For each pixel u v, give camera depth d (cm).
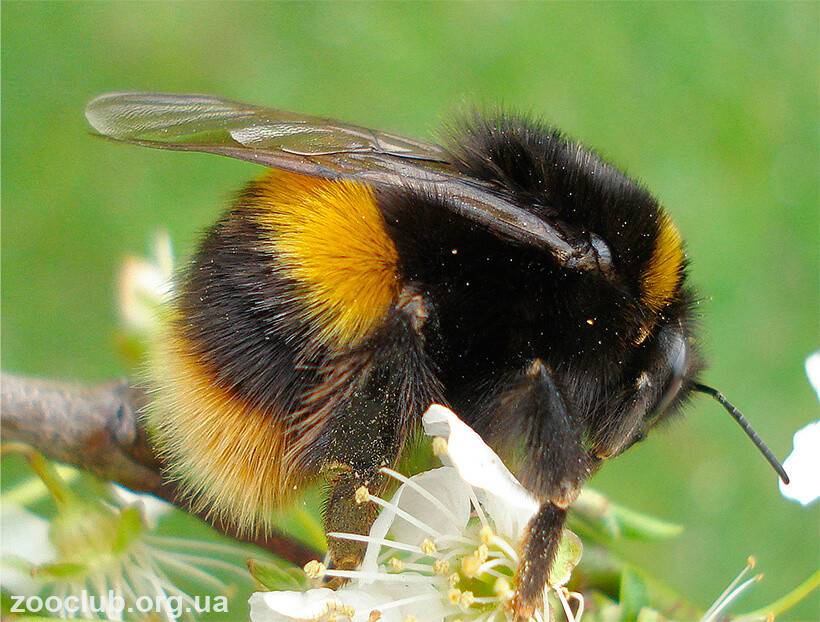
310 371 9
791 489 10
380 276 9
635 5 18
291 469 9
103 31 18
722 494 15
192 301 9
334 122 9
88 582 10
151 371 9
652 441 15
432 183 9
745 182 17
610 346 9
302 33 18
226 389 9
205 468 9
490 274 9
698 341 10
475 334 9
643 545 14
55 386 10
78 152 17
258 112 9
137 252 16
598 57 18
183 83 18
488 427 9
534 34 18
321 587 9
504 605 9
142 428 10
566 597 9
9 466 12
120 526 10
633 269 9
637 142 18
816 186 17
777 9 18
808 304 17
